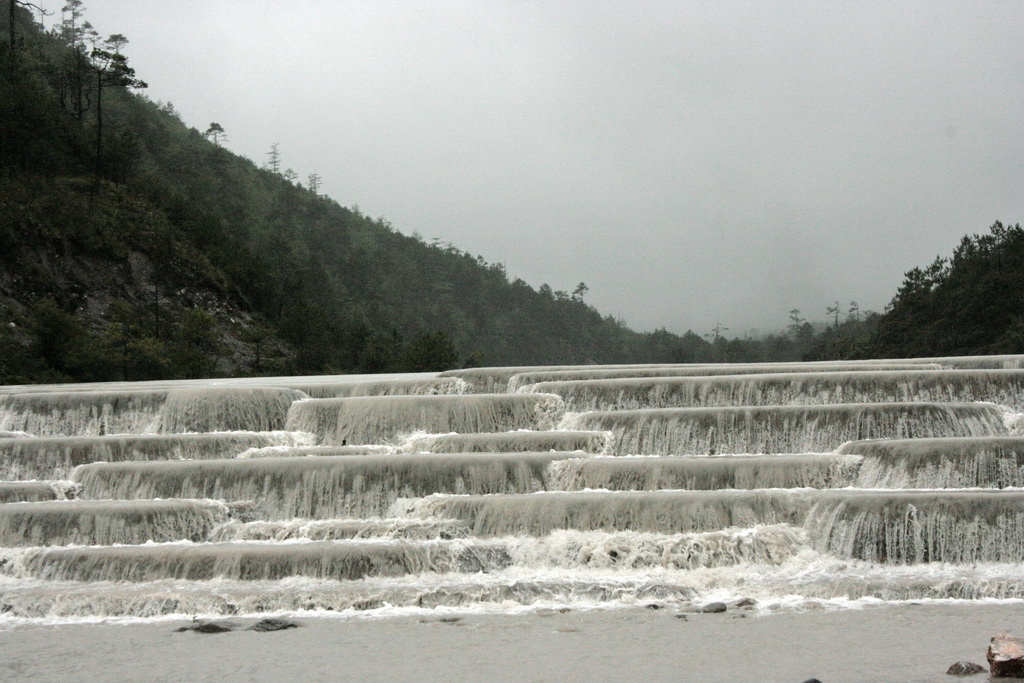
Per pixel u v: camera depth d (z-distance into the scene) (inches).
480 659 838.5
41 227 4756.4
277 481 1288.1
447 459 1295.5
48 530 1184.8
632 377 1913.1
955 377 1616.6
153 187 6156.5
